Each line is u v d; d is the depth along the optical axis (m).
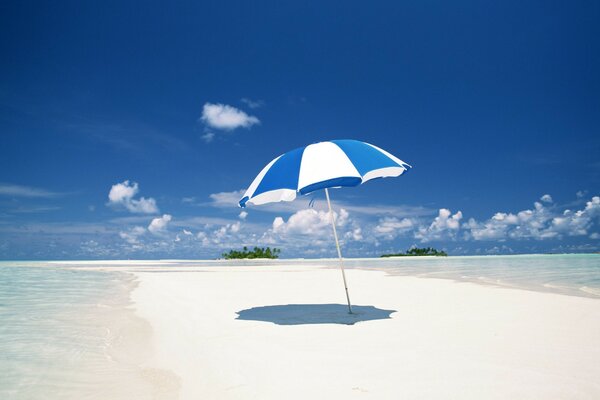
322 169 5.64
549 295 9.02
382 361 3.92
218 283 13.95
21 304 8.70
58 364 4.15
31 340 5.23
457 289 10.61
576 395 2.98
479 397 2.95
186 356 4.39
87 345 4.97
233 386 3.35
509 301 8.04
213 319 6.57
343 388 3.19
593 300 8.12
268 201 6.77
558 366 3.67
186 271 24.23
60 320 6.66
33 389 3.40
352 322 6.03
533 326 5.51
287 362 3.97
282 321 6.25
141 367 4.05
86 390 3.38
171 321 6.47
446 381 3.30
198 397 3.16
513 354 4.10
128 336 5.47
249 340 5.00
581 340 4.70
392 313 6.79
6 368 4.00
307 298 9.21
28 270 27.59
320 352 4.32
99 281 15.98
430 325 5.66
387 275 17.34
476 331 5.22
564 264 28.00
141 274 20.95
